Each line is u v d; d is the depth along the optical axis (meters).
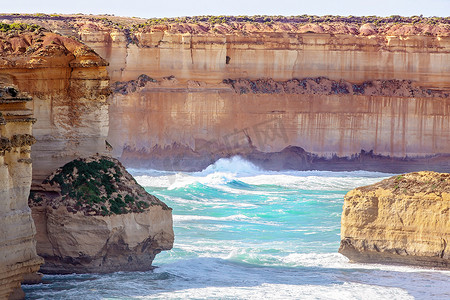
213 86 105.94
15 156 28.59
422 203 37.28
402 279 35.78
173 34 104.62
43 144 35.28
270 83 108.88
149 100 102.00
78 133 36.03
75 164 35.31
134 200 35.09
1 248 27.58
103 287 32.47
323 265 38.66
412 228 37.56
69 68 35.94
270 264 39.25
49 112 35.53
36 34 36.53
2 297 28.05
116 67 102.06
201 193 71.75
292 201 69.00
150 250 35.78
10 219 27.98
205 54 105.94
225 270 37.34
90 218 33.47
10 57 34.91
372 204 38.47
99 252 33.84
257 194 74.31
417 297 33.12
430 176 38.00
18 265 28.16
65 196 33.94
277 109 107.94
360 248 38.78
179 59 105.12
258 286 34.31
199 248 42.94
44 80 35.31
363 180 92.06
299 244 46.00
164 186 77.50
